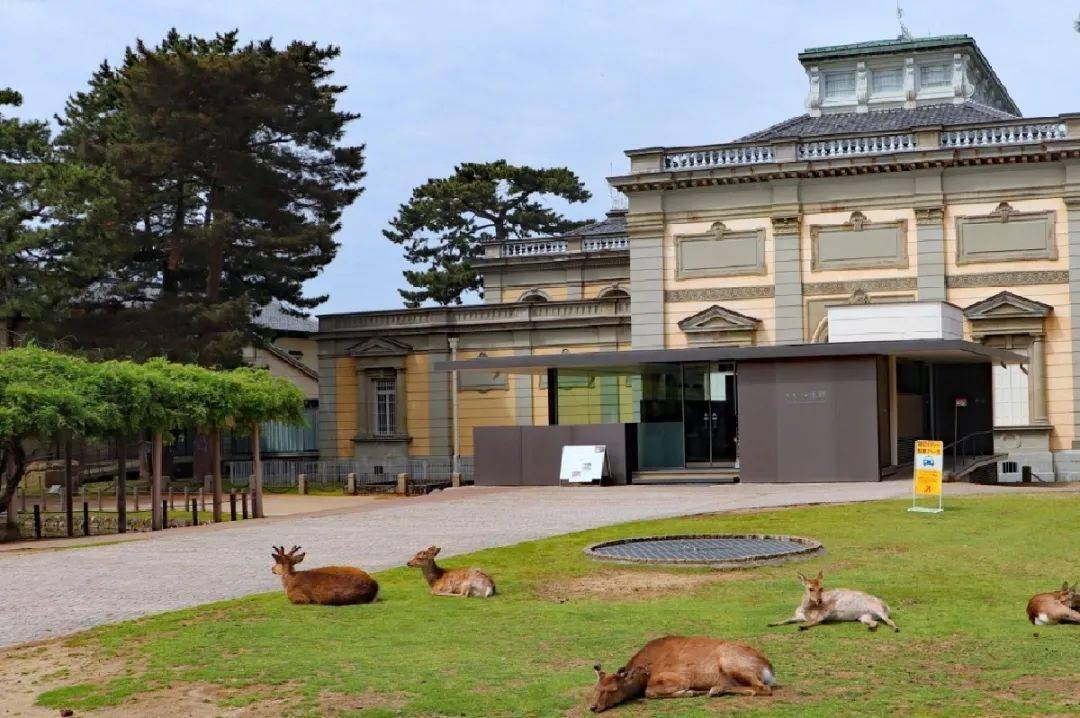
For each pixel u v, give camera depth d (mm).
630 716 9555
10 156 52656
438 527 23547
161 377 32625
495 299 63969
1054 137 43969
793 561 17766
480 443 35719
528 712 9812
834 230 46406
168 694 10797
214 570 18469
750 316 47094
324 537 22406
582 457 34406
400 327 54719
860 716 9359
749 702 9828
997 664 11062
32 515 36688
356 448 55344
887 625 12781
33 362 31062
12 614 15172
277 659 11875
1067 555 18234
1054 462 43719
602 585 16172
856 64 57438
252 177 54875
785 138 46656
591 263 62125
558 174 88188
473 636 12711
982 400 39562
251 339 56406
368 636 12836
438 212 86312
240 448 61312
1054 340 44094
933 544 19297
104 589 16938
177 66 53156
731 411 34875
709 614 13625
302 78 55562
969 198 45000
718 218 47688
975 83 58969
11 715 10398
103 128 58156
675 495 29172
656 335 48156
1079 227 43750
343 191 58031
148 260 57688
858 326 37188
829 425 32219
